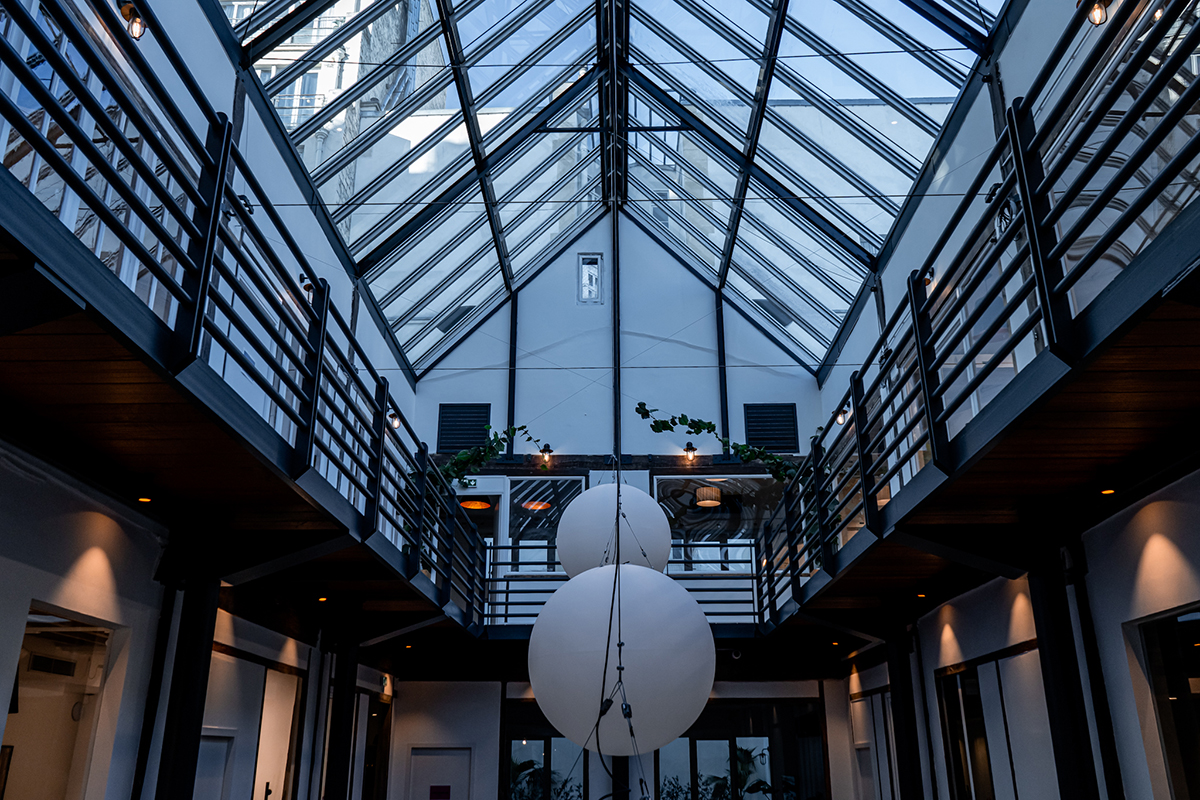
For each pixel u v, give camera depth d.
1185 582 3.66
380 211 7.60
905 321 7.00
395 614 7.14
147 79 2.65
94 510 4.02
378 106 6.59
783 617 7.62
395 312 9.07
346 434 7.54
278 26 5.31
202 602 4.57
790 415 10.23
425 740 9.06
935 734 6.92
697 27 7.23
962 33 5.34
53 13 2.18
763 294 9.91
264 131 5.74
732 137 8.14
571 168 9.71
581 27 7.82
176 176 2.88
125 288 2.62
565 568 6.48
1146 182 3.89
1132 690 4.06
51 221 2.24
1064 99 2.73
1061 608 4.43
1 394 3.02
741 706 9.34
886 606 6.91
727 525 10.03
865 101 6.39
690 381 10.36
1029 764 5.20
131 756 4.34
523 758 9.09
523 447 10.09
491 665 9.16
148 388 2.97
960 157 5.77
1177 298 2.29
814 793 9.08
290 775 6.52
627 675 3.82
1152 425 3.28
